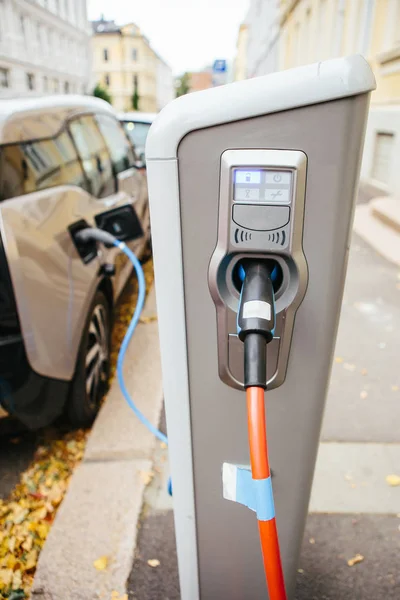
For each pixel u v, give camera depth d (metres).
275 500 1.20
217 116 0.85
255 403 0.85
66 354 2.15
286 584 1.34
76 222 2.36
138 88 65.69
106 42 63.53
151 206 0.95
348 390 2.80
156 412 2.56
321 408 1.09
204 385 1.09
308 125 0.84
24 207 2.00
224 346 1.02
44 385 2.05
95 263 2.48
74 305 2.23
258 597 1.37
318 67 0.82
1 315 1.88
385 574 1.73
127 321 3.75
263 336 0.87
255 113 0.84
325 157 0.85
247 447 1.14
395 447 2.33
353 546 1.83
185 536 1.29
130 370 3.00
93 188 2.88
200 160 0.89
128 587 1.69
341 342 3.38
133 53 64.12
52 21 33.22
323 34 13.59
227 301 0.98
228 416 1.11
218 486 1.20
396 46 8.34
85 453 2.29
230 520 1.24
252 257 0.94
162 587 1.69
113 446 2.32
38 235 2.03
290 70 0.83
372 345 3.34
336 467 2.20
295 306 0.97
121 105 66.00
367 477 2.14
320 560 1.78
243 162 0.86
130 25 63.31
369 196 8.82
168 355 1.07
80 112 3.11
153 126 0.89
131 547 1.82
